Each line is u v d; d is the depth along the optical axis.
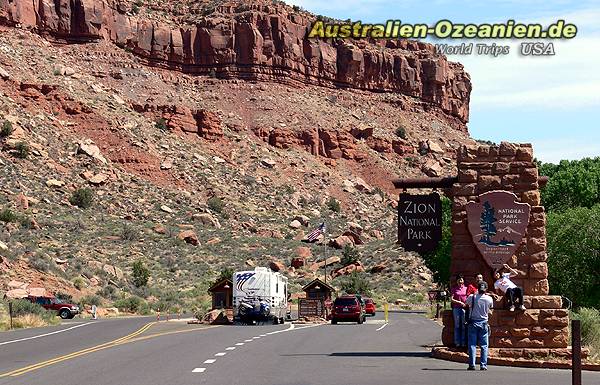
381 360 30.47
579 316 39.06
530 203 31.67
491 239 31.48
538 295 31.12
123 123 176.50
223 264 129.00
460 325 31.53
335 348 36.72
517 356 30.28
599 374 26.44
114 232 131.00
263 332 51.00
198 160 180.25
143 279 109.94
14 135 149.50
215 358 31.08
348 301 71.06
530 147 32.03
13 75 171.00
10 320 61.78
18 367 28.48
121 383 23.30
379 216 189.38
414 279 131.12
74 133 165.62
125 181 158.12
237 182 179.38
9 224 115.12
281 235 156.00
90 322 68.81
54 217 130.62
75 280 97.81
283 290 73.81
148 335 47.25
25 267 94.62
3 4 191.62
